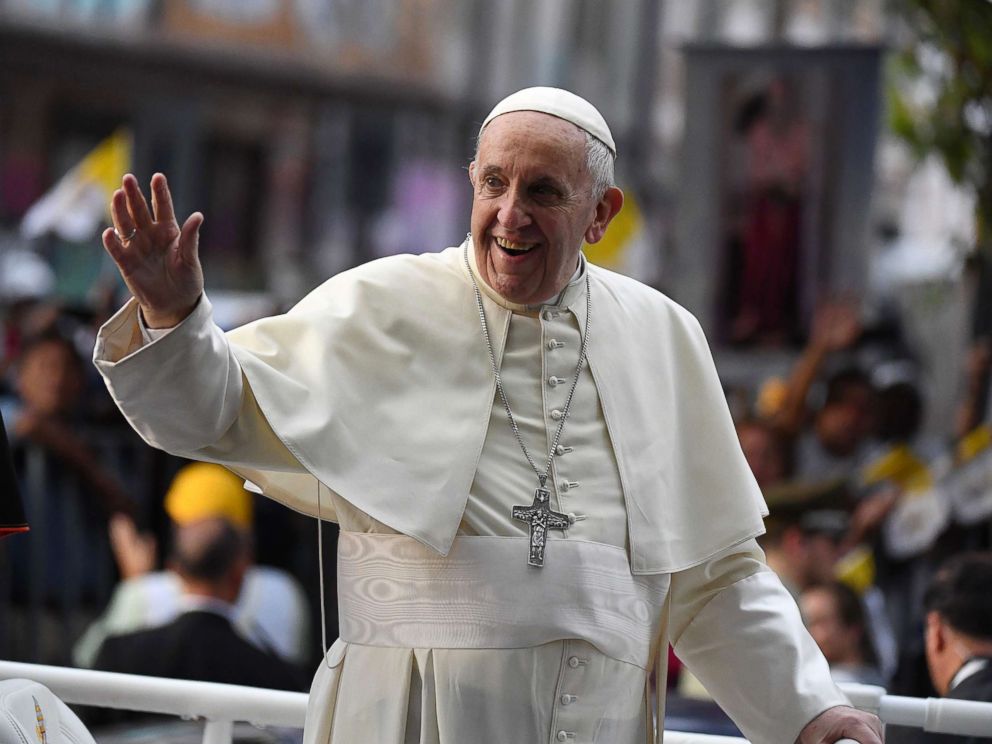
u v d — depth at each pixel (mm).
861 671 21094
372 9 67938
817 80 31562
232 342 11266
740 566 12188
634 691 11578
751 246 32062
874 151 31469
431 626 11070
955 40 29609
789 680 11781
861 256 31609
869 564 28250
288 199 66688
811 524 28047
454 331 11641
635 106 68750
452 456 11211
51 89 62062
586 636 11125
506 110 11234
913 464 29750
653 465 11844
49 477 26391
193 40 64375
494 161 11133
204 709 12844
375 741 11117
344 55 67562
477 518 11148
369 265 11898
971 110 30750
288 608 25125
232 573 21516
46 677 12875
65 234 40094
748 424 30328
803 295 31906
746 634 11969
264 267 65500
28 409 26891
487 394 11492
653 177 67062
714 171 32062
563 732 11078
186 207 63156
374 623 11250
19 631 26094
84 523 26797
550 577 11094
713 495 12156
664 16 68500
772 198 31938
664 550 11664
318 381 11141
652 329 12406
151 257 10125
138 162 61844
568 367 11742
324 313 11453
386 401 11320
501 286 11367
